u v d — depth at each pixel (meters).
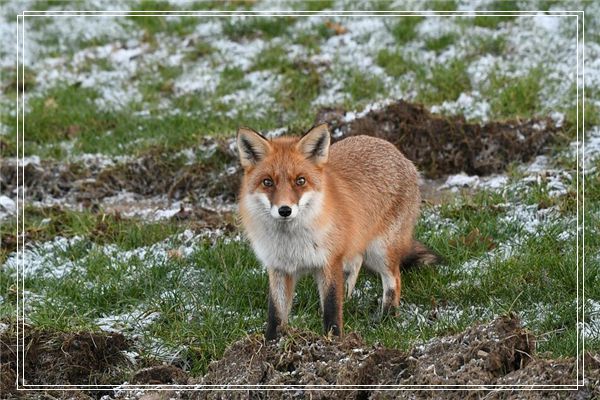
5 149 17.20
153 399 8.52
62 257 12.80
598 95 16.91
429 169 15.09
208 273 11.70
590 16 19.56
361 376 8.19
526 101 16.77
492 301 10.48
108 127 18.22
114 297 11.38
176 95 19.38
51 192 15.73
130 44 21.95
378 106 16.38
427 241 12.23
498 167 15.02
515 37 19.44
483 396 7.65
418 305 10.88
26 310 10.99
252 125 17.08
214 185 15.14
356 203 10.25
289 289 9.99
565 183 13.73
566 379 7.68
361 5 21.62
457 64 18.39
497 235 12.30
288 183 9.34
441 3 20.97
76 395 8.85
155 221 13.82
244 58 20.48
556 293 10.56
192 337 10.07
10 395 8.83
